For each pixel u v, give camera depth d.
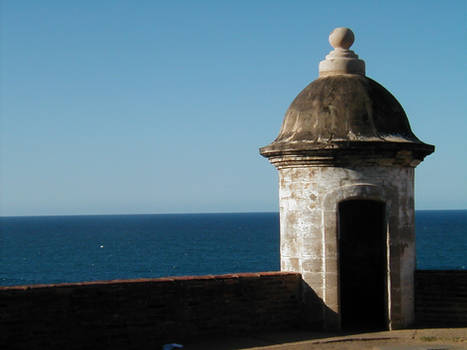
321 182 10.05
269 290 9.92
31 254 78.19
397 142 9.82
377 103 10.23
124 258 71.12
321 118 10.12
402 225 10.19
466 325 10.15
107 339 8.68
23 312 8.22
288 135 10.38
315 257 10.05
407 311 10.20
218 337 9.42
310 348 8.84
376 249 12.08
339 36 10.72
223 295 9.55
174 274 54.91
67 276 54.81
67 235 131.00
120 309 8.78
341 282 12.23
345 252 12.25
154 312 9.00
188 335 9.24
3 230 165.50
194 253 76.81
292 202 10.34
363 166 10.00
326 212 10.01
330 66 10.62
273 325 9.94
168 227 178.38
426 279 10.33
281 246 10.68
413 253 10.41
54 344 8.37
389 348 8.83
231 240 104.12
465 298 10.16
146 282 8.98
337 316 9.93
